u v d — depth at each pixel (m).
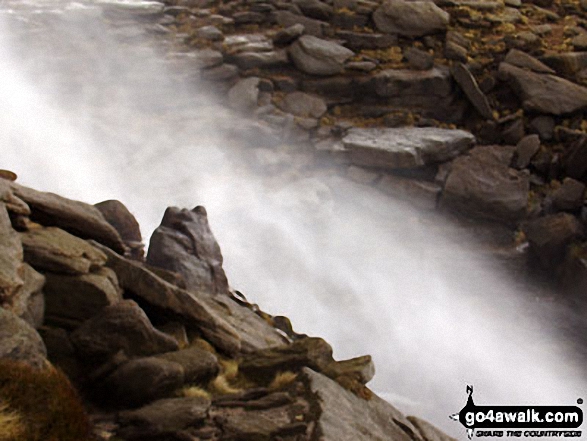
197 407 8.05
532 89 29.02
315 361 9.89
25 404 6.70
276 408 8.68
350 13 31.53
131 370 8.36
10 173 11.03
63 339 8.90
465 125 30.02
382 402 10.19
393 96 29.81
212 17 30.92
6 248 8.62
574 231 23.80
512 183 26.41
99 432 7.61
